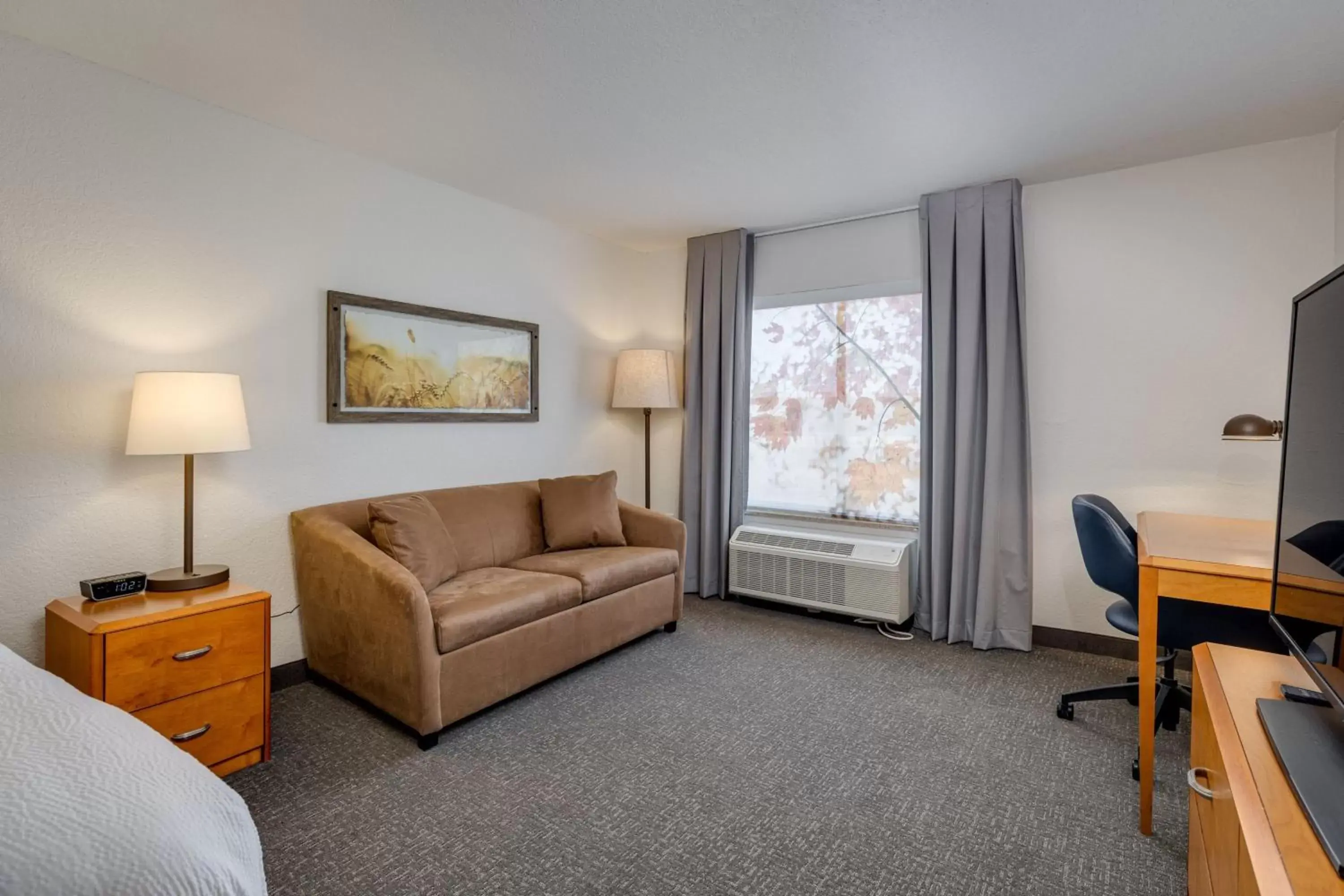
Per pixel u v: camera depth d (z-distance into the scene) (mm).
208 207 2514
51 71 2131
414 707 2248
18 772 896
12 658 1350
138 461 2371
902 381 3699
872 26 1967
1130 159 2943
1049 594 3266
